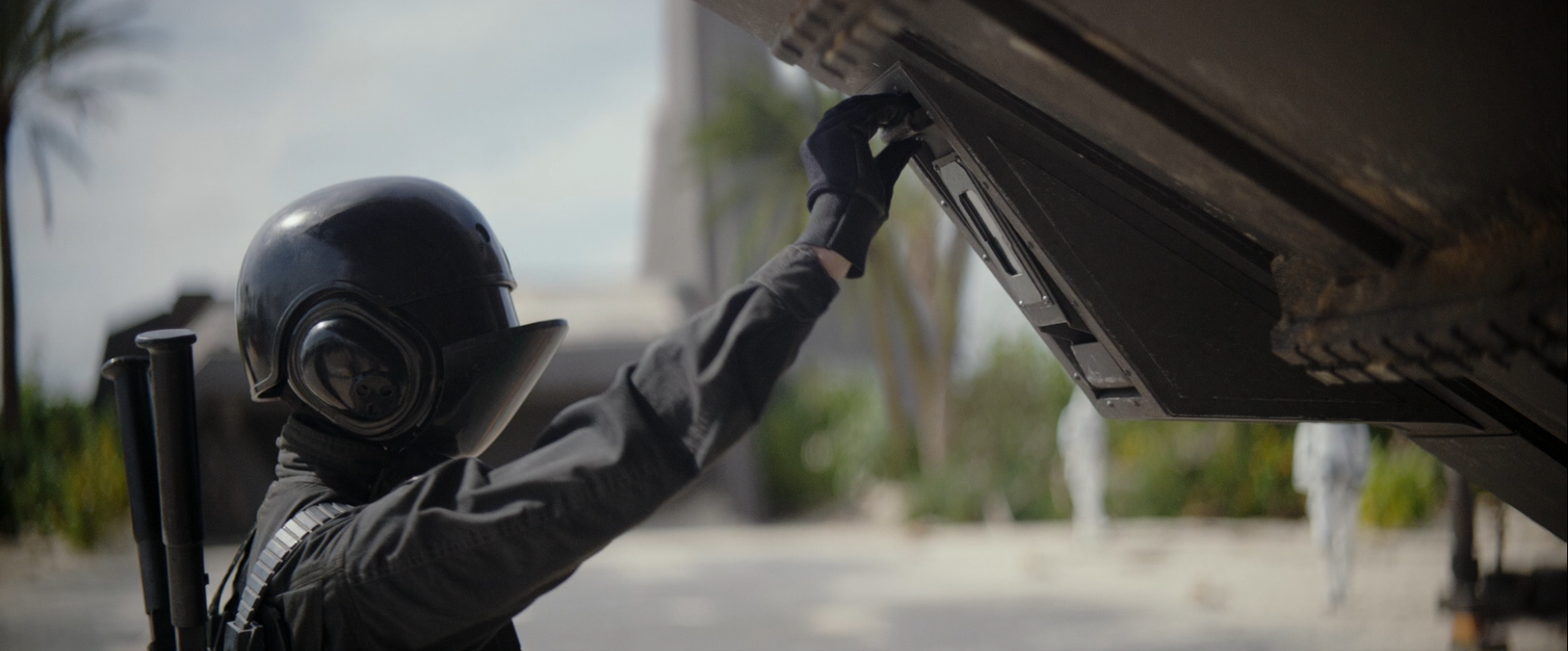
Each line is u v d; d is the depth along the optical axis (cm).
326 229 126
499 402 133
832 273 109
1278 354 112
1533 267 83
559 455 107
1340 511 719
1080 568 999
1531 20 77
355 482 126
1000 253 135
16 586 1002
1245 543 1104
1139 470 1392
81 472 1327
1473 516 531
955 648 651
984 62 105
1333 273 104
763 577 1027
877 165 122
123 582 1041
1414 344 95
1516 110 81
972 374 1617
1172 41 91
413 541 105
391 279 125
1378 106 87
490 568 104
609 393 109
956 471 1572
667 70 2181
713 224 1752
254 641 112
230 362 1319
